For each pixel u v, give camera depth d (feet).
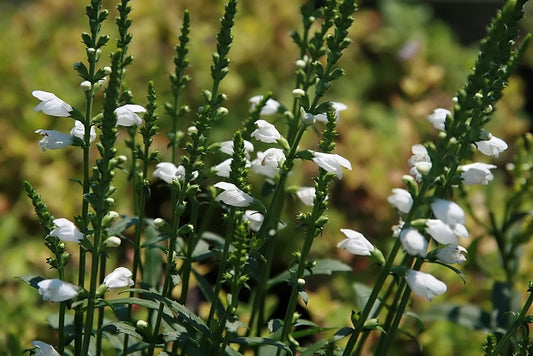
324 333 20.10
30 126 24.59
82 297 9.24
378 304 13.07
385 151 25.72
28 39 27.89
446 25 36.42
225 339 10.05
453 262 9.87
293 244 24.22
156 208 24.32
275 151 10.51
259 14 29.40
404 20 32.58
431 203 8.84
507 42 9.23
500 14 8.22
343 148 25.30
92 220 9.10
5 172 24.03
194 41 27.32
